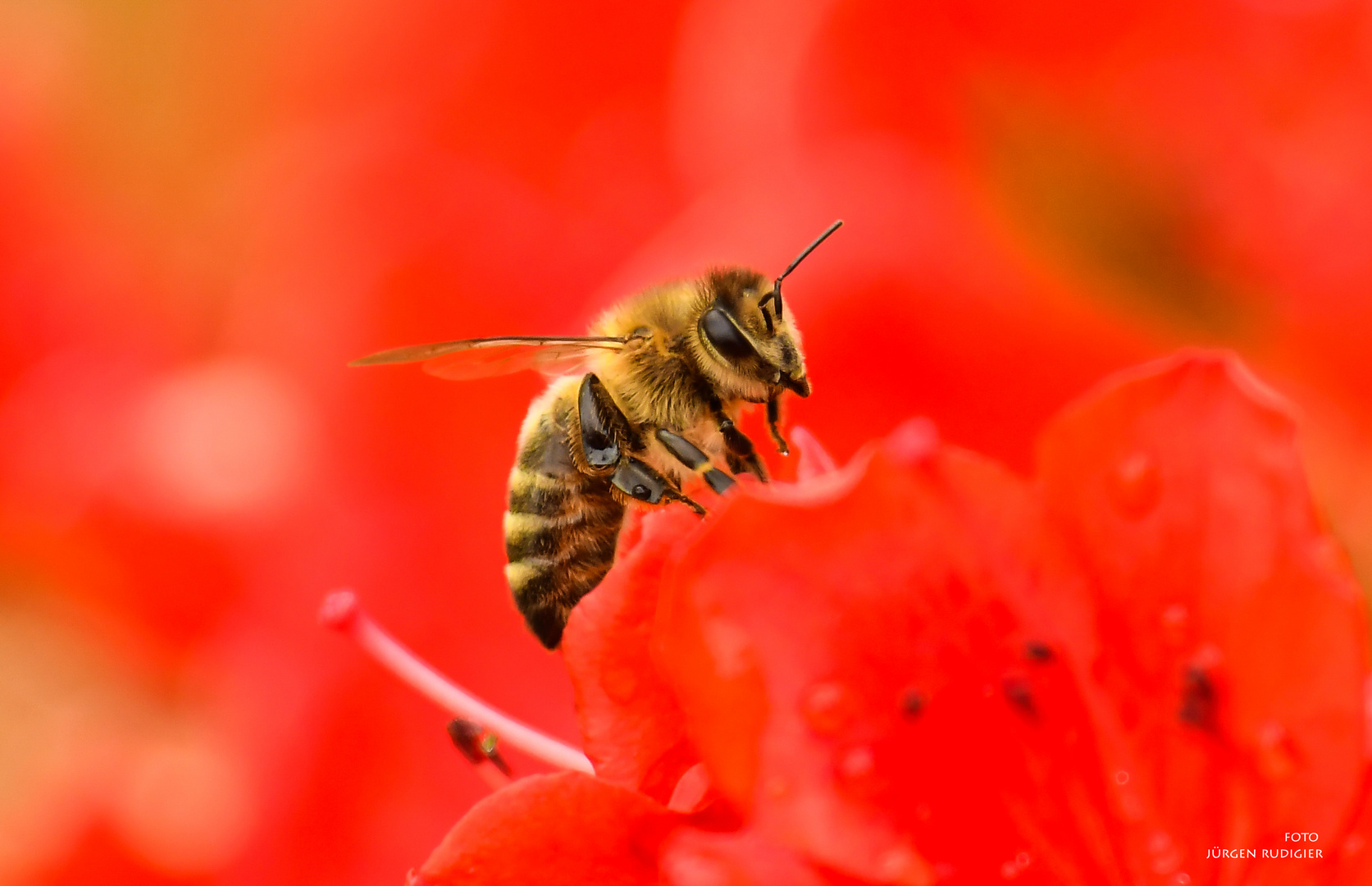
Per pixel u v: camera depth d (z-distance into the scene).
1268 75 0.14
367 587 0.17
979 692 0.10
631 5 0.16
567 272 0.17
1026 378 0.14
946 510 0.10
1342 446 0.14
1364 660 0.10
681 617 0.10
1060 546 0.10
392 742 0.17
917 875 0.10
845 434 0.14
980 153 0.14
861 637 0.10
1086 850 0.10
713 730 0.10
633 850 0.10
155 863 0.17
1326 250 0.14
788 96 0.14
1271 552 0.10
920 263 0.14
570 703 0.16
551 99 0.17
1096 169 0.14
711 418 0.12
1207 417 0.10
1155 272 0.14
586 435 0.12
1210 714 0.10
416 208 0.17
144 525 0.17
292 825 0.17
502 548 0.17
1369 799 0.10
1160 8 0.14
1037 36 0.14
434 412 0.17
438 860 0.10
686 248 0.14
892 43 0.14
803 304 0.14
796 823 0.10
